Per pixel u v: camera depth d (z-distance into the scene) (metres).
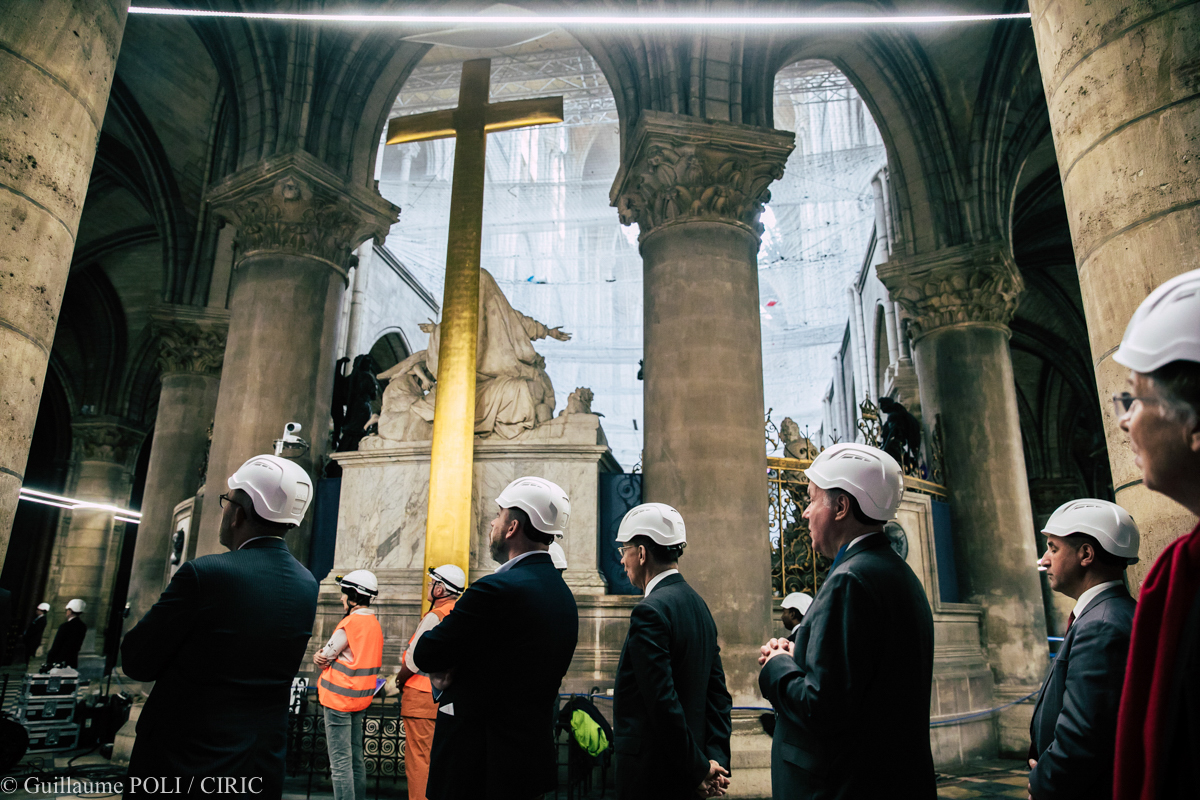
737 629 7.18
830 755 1.87
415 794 4.80
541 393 8.81
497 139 28.41
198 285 13.59
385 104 10.67
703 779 2.50
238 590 2.38
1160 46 2.72
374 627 5.10
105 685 12.83
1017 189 15.04
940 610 9.17
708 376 7.84
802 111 25.59
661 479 7.73
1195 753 0.97
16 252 2.98
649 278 8.50
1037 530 21.11
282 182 9.23
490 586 2.55
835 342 27.19
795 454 9.50
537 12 9.78
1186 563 1.05
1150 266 2.63
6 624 5.13
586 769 5.97
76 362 20.42
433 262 22.73
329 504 9.00
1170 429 1.03
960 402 10.57
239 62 10.02
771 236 28.23
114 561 20.00
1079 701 1.99
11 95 3.02
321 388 9.42
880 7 10.64
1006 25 10.58
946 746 8.20
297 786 6.52
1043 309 19.39
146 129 13.31
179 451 12.89
